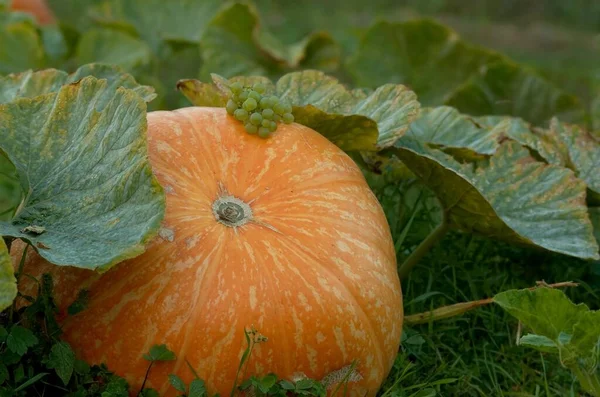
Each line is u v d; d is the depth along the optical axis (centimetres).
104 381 136
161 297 135
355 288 140
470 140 183
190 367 134
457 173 158
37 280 136
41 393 140
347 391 141
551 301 144
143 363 135
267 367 136
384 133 165
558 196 172
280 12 518
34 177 140
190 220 139
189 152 145
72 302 137
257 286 136
